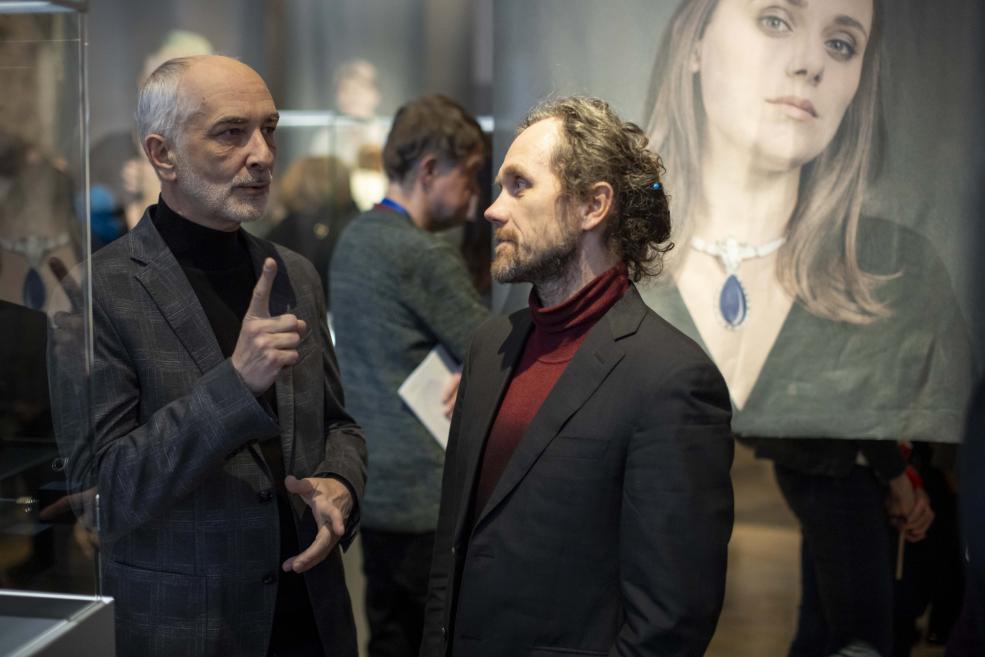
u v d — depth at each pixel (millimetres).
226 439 1562
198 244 1759
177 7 4348
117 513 1597
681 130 2363
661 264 1784
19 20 1250
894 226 2357
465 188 2861
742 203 2371
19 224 1250
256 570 1699
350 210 4367
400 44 4754
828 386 2395
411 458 2693
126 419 1657
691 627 1401
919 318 2369
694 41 2334
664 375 1458
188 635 1665
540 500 1492
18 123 1249
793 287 2387
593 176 1529
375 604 2824
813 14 2307
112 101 4316
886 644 2754
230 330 1760
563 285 1604
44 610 1288
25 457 1262
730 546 3615
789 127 2340
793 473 2783
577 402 1498
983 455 1652
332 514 1703
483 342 1743
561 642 1483
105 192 4184
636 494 1434
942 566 2795
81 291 1352
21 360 1255
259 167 1712
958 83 2316
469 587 1543
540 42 2373
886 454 2721
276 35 4625
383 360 2711
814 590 2838
